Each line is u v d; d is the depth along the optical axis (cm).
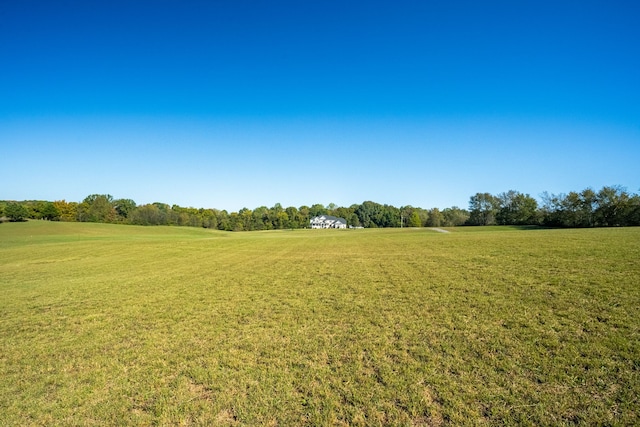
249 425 492
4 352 800
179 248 3503
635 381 535
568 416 468
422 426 468
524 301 979
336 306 1070
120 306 1193
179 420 509
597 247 1838
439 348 705
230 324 945
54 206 10531
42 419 526
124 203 12794
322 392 564
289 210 16125
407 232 6309
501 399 516
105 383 631
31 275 1980
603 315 816
